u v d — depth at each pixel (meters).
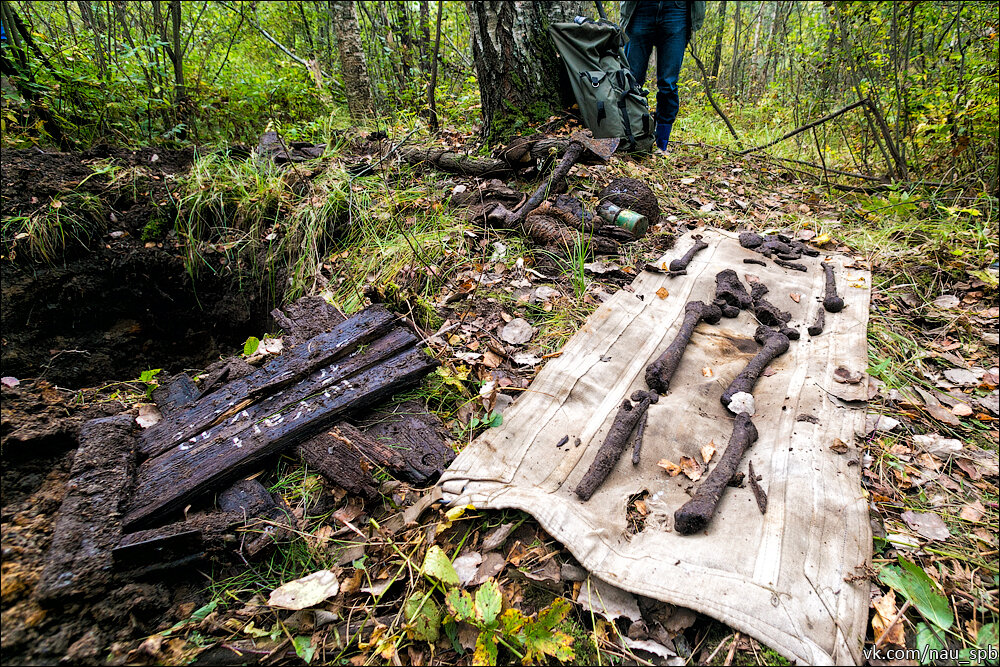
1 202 2.86
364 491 1.72
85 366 2.84
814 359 2.28
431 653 1.39
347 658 1.38
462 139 4.29
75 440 1.84
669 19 4.25
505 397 2.16
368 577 1.55
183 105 4.16
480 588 1.43
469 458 1.83
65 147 3.61
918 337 2.56
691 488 1.75
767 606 1.35
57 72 3.55
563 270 2.91
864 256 3.19
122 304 3.07
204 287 3.21
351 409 1.96
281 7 7.61
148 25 4.88
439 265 2.91
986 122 3.78
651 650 1.34
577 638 1.40
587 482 1.73
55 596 1.35
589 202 3.45
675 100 4.54
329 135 4.25
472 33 4.14
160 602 1.47
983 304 2.77
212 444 1.83
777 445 1.86
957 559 1.53
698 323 2.58
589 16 4.36
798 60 6.08
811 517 1.58
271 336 2.60
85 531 1.52
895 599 1.42
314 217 3.13
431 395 2.16
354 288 2.83
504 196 3.37
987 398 2.12
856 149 5.04
